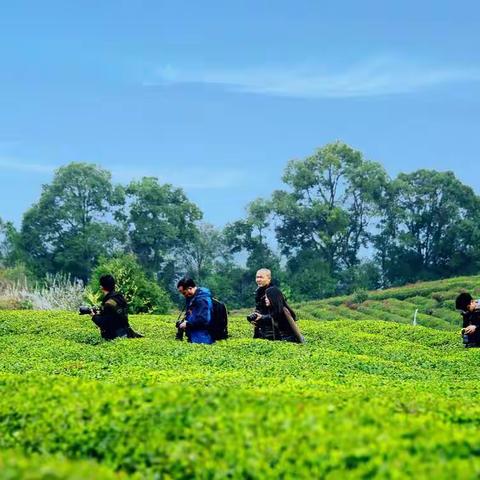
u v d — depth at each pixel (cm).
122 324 2044
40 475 604
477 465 623
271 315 2020
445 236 10906
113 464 736
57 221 10294
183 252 11069
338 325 2808
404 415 832
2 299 4056
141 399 872
